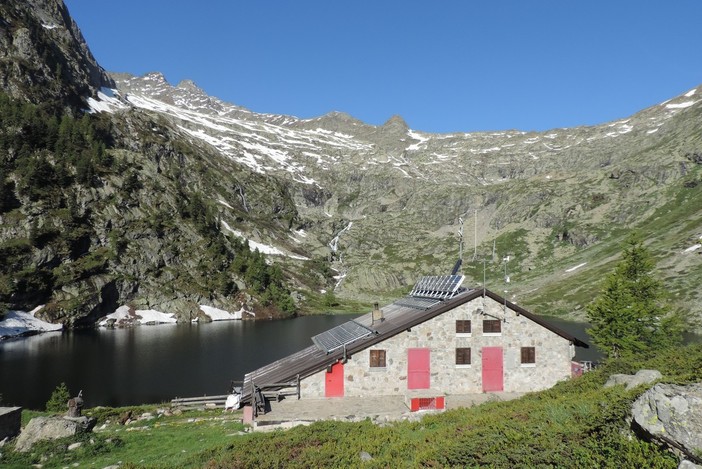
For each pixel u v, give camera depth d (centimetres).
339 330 4462
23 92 19500
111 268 14475
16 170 14712
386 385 3503
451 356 3600
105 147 19250
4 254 12281
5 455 2320
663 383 1203
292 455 1700
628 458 1059
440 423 2133
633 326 4606
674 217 18975
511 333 3678
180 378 6319
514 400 2458
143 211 17150
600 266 17238
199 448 2352
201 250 17762
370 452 1688
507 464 1209
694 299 10306
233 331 12106
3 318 11056
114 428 3481
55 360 7619
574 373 3769
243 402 3222
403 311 4338
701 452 937
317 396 3431
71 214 14525
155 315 14175
